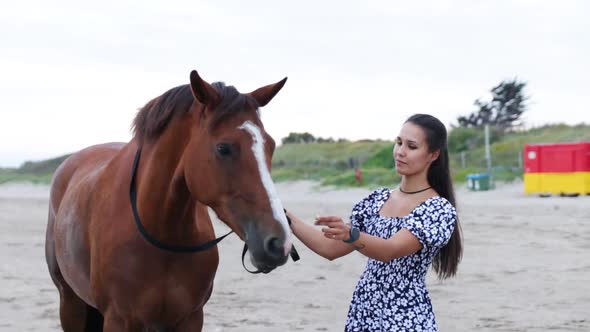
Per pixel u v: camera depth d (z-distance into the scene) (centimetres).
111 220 370
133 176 366
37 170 4038
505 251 1024
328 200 2250
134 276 356
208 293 389
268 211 301
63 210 441
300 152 4681
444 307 680
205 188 320
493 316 640
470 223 1402
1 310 677
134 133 384
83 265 405
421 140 312
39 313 666
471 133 3584
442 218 306
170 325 373
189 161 328
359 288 323
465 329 596
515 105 4525
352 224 334
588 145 1884
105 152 478
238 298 734
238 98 322
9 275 872
